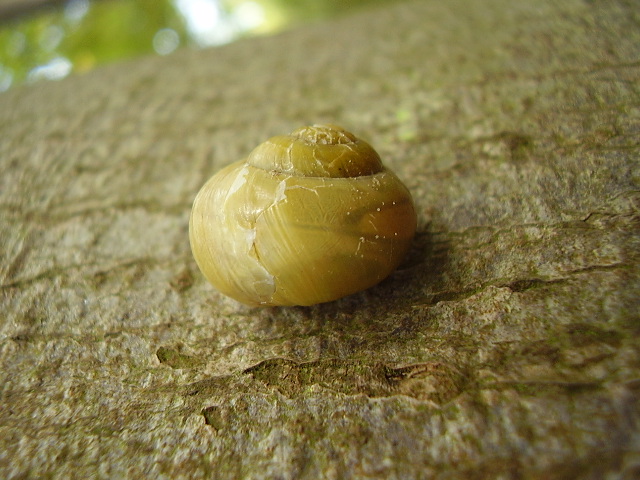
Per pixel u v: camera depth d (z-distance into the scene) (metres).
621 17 0.06
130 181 0.06
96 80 0.09
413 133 0.06
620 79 0.06
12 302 0.05
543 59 0.06
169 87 0.08
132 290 0.05
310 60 0.08
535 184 0.05
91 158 0.07
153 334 0.05
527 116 0.06
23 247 0.06
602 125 0.05
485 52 0.07
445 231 0.05
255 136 0.07
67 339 0.05
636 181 0.05
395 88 0.07
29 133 0.07
